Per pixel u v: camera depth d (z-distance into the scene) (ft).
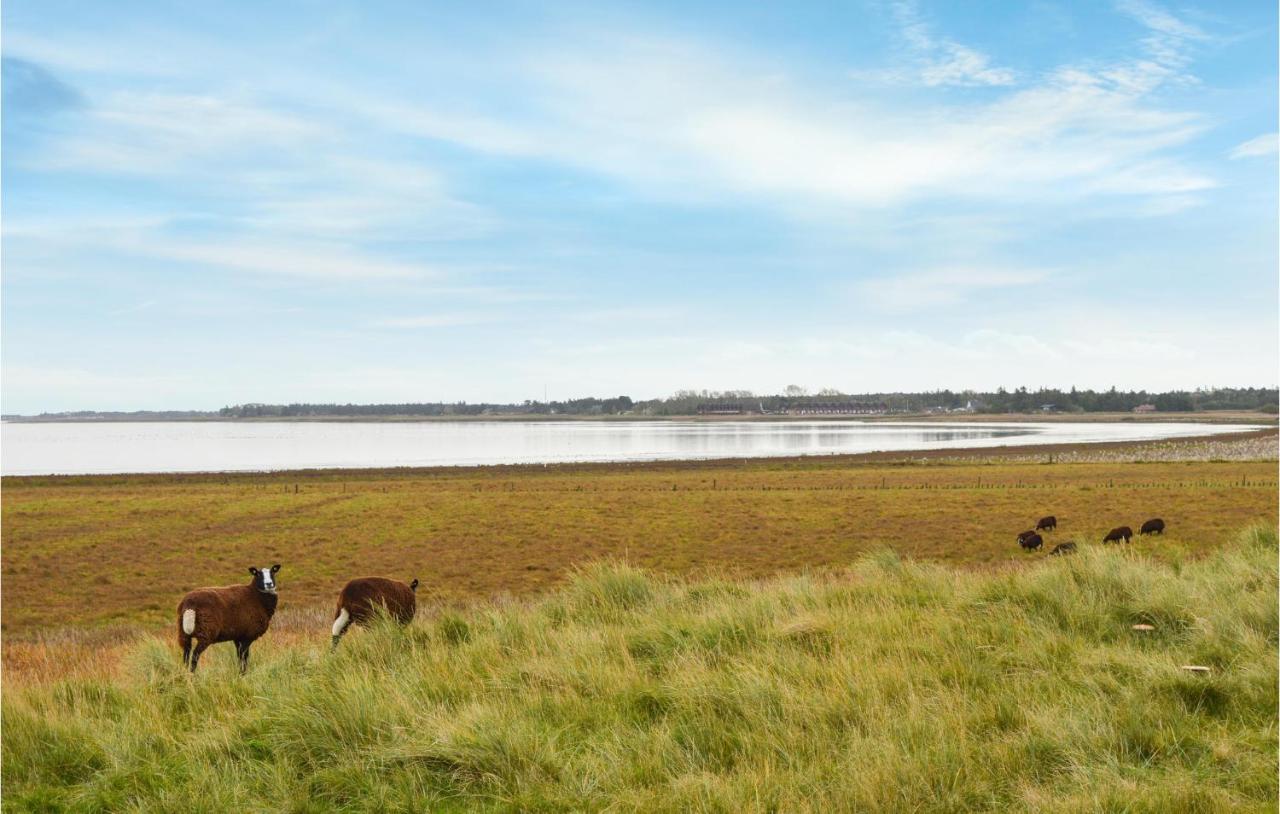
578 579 41.83
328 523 159.63
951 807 18.07
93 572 110.01
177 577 106.32
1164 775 19.57
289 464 407.44
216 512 178.40
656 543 129.90
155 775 21.38
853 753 20.15
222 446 645.51
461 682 26.94
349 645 33.09
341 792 20.25
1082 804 17.66
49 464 421.59
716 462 358.64
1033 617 33.09
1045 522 135.13
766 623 32.27
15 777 21.66
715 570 96.48
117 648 52.16
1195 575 39.34
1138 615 32.99
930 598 38.24
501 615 36.78
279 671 29.89
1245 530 53.21
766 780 19.16
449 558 118.62
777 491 215.92
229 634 37.09
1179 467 272.51
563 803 19.19
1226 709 23.50
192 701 27.09
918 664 26.73
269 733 23.16
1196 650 28.63
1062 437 591.37
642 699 25.11
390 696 25.07
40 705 26.84
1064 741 20.79
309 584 99.76
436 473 310.86
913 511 165.48
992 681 25.57
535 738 21.81
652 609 36.78
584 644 30.32
